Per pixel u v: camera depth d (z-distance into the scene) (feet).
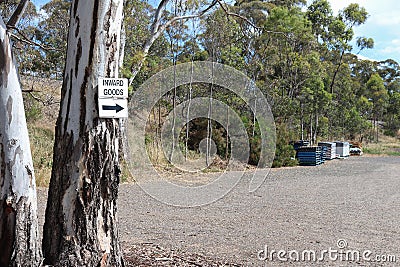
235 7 94.07
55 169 12.95
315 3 126.11
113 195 13.08
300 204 33.58
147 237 21.91
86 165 12.59
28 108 59.11
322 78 118.11
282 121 83.05
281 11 91.25
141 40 57.11
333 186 45.42
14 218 11.98
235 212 29.78
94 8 12.49
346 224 26.11
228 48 74.49
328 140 123.34
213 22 70.90
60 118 12.95
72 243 12.60
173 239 21.57
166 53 69.87
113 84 12.64
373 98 171.83
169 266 15.99
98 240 12.80
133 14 55.98
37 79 57.82
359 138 147.13
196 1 59.06
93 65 12.54
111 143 12.91
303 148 74.13
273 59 93.61
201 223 25.86
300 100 101.14
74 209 12.61
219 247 20.17
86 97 12.57
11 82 11.81
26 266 12.08
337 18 126.62
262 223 26.09
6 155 11.91
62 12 57.26
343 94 140.67
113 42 12.85
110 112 12.60
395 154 113.60
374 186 45.70
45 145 52.70
